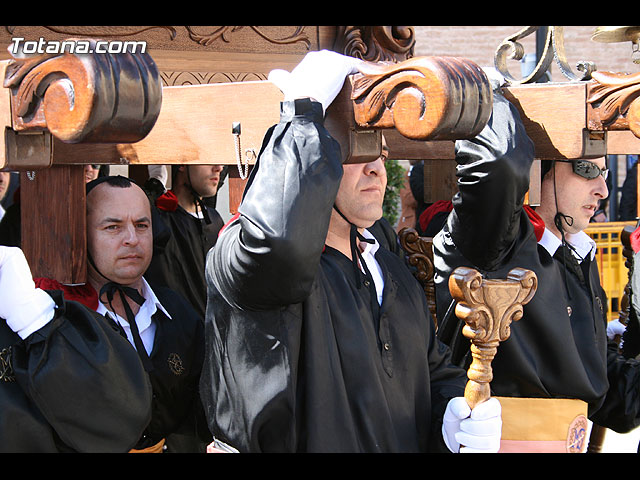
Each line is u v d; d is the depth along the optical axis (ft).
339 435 6.36
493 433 6.75
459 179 7.52
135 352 7.12
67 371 6.45
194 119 6.74
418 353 7.29
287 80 5.82
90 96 4.25
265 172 5.59
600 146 7.02
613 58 41.91
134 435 6.88
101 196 8.32
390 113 5.32
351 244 7.02
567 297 9.89
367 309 6.92
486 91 5.09
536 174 8.15
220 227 13.38
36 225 8.11
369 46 9.63
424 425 7.34
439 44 40.86
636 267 11.45
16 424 6.41
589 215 10.07
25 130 4.85
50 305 6.61
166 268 12.03
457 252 9.10
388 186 24.39
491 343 6.77
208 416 6.66
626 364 10.91
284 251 5.41
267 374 6.17
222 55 8.62
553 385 9.24
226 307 6.26
